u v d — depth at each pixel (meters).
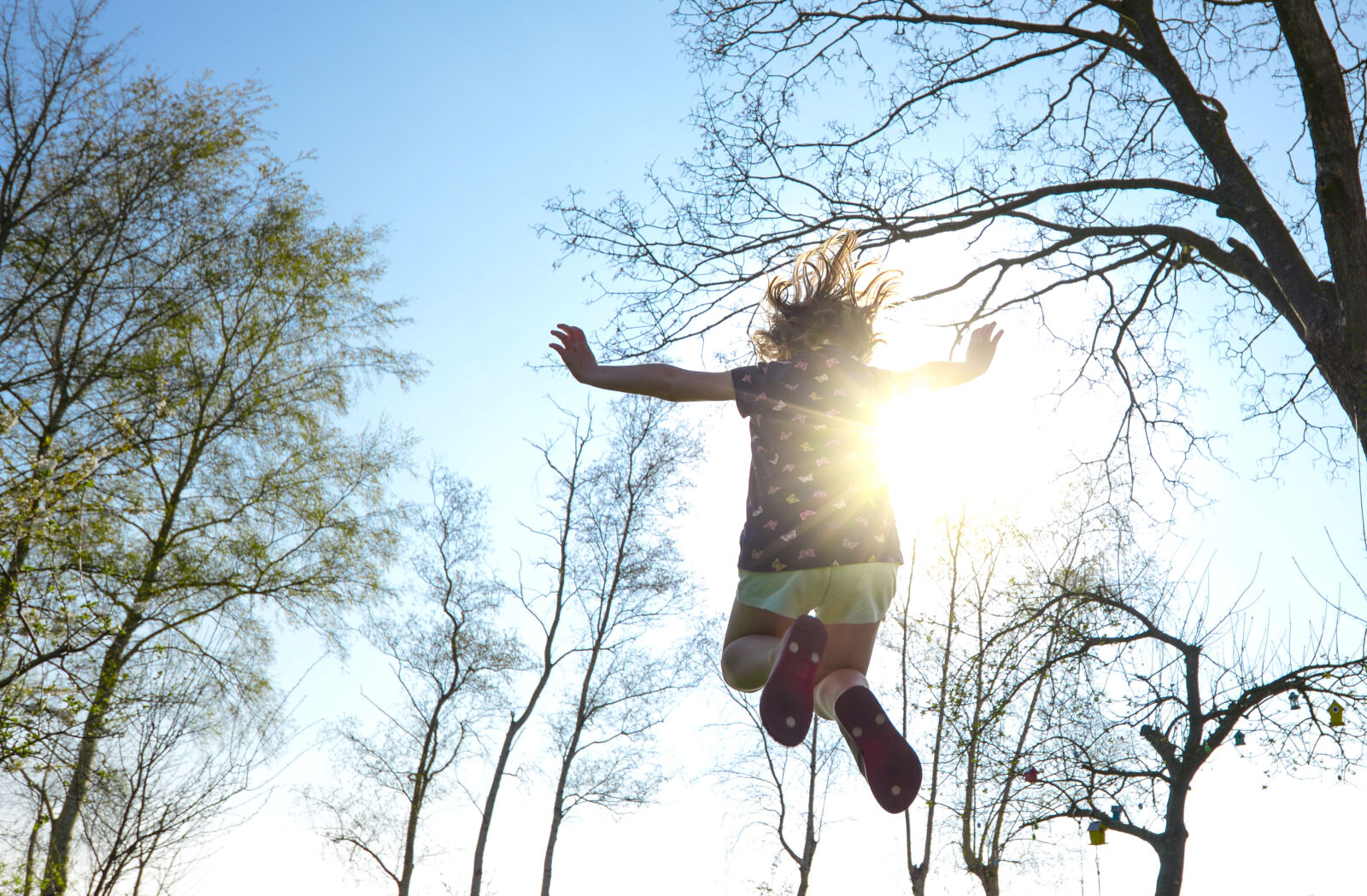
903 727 15.94
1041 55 8.76
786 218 8.62
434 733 20.12
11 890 9.20
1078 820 11.86
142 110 13.85
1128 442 9.80
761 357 2.11
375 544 16.25
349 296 16.41
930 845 17.75
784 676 1.62
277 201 15.30
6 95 12.89
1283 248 7.12
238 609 14.89
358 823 19.42
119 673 10.59
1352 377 6.32
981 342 2.04
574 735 20.56
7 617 9.63
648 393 1.87
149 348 14.20
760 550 1.82
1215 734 11.15
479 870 19.75
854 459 1.85
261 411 15.48
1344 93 6.51
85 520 11.13
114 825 7.91
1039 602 12.06
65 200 13.32
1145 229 8.55
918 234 8.51
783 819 19.98
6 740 9.05
